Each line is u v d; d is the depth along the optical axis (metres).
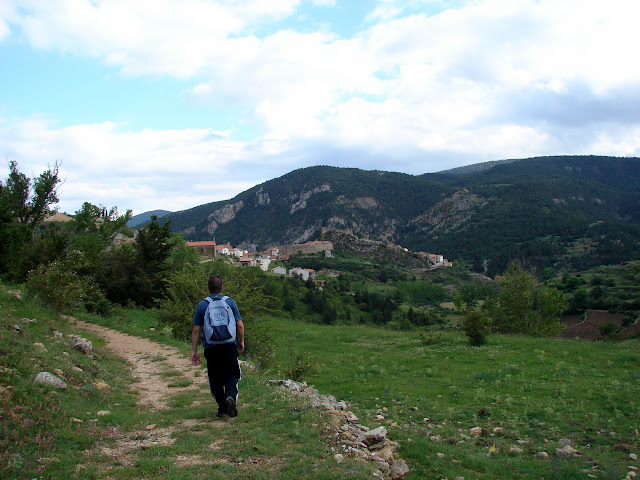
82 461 4.23
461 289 87.81
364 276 144.38
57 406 5.47
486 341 19.66
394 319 80.81
